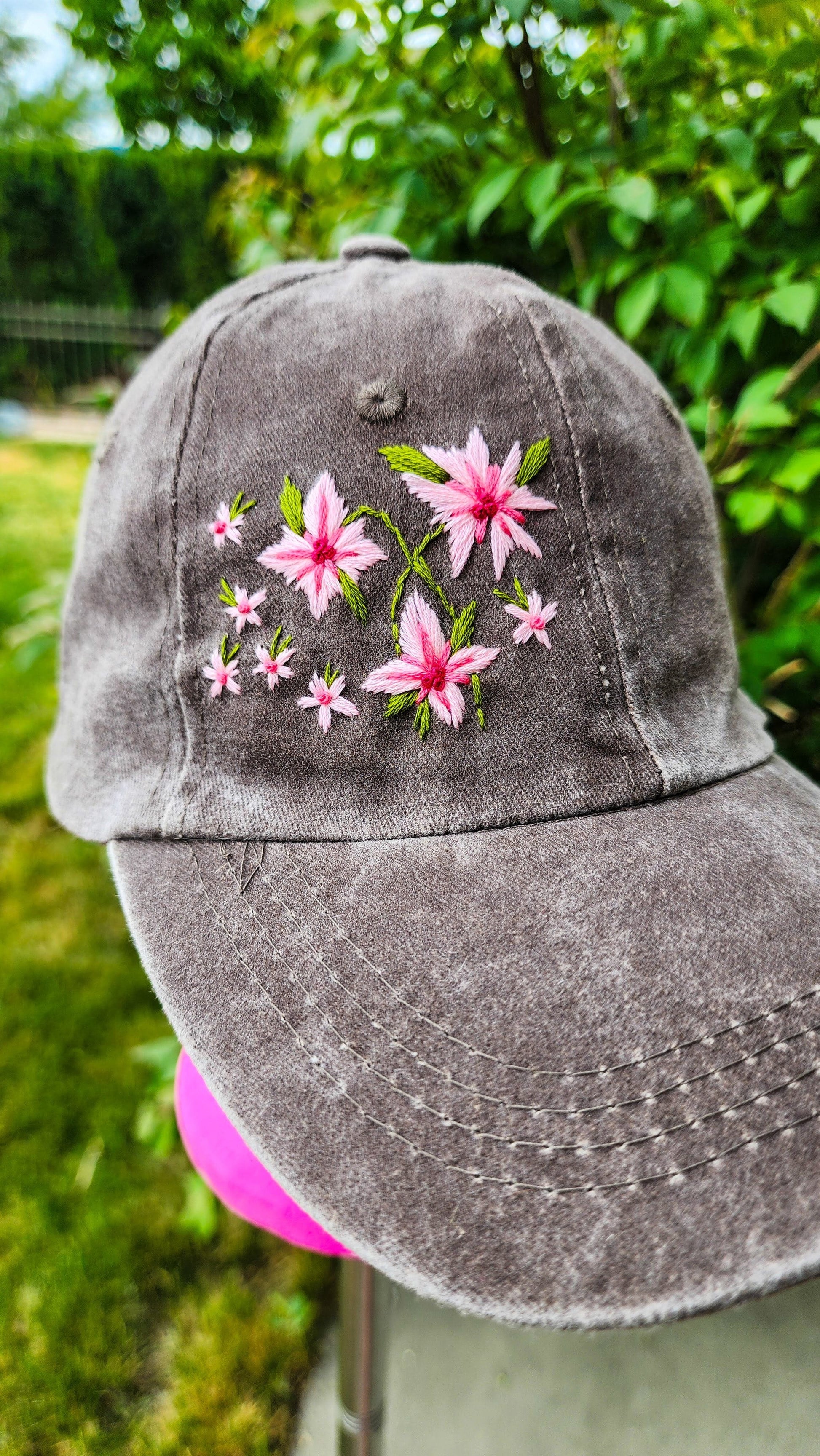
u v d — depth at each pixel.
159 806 0.20
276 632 0.18
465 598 0.18
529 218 0.34
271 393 0.19
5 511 1.33
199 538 0.19
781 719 0.39
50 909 0.60
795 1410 0.34
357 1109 0.16
